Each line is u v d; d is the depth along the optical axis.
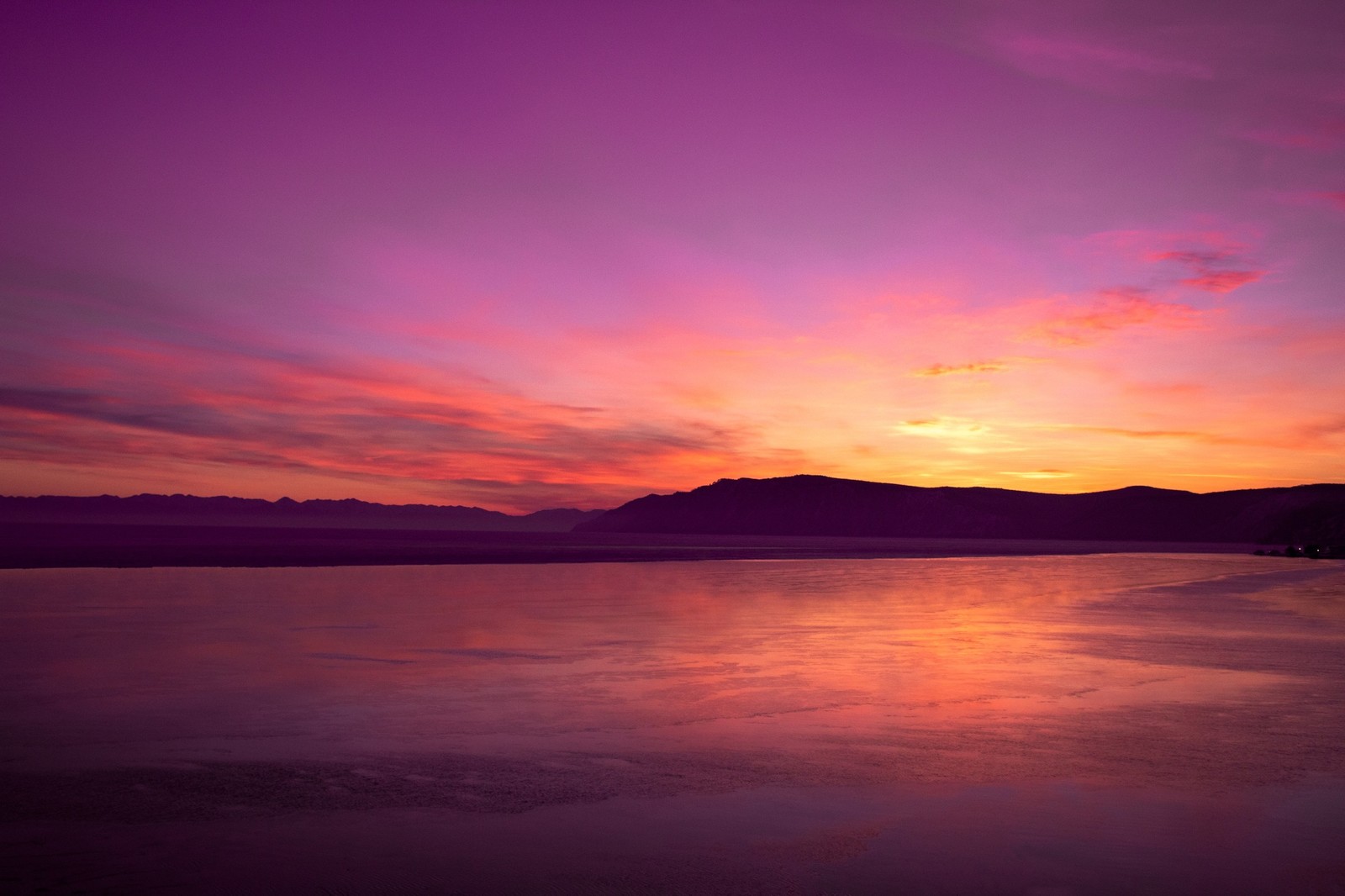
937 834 6.04
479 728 9.12
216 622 17.95
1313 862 5.56
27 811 6.46
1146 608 23.89
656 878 5.27
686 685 11.62
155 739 8.59
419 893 5.06
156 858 5.56
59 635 15.85
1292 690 11.47
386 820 6.29
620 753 8.15
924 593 28.77
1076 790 7.04
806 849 5.75
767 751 8.25
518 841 5.90
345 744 8.45
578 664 13.31
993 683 11.92
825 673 12.63
